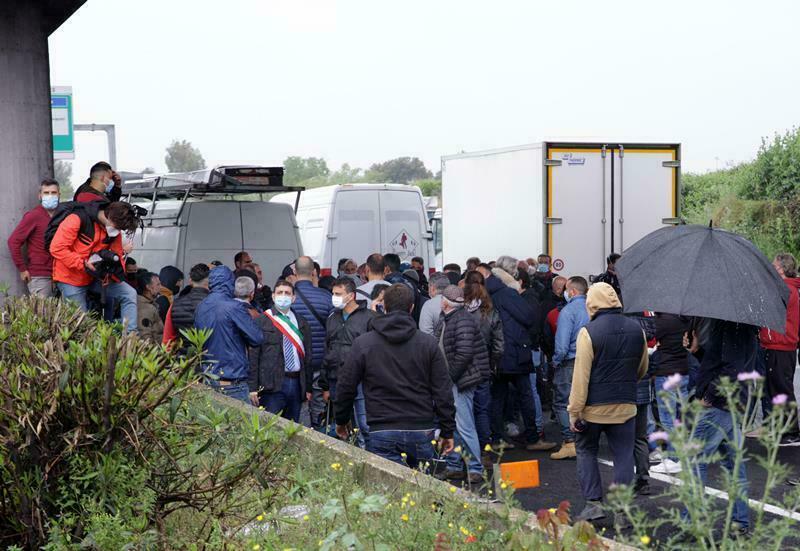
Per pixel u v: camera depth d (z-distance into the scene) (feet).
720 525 24.00
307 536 15.78
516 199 56.29
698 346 24.20
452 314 31.22
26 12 35.50
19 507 15.83
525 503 28.63
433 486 18.54
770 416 12.35
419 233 66.03
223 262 54.44
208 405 18.93
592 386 25.02
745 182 102.53
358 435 30.94
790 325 34.76
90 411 15.69
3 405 15.65
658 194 55.21
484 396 33.86
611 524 25.45
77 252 30.19
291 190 54.24
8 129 35.27
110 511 16.06
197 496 16.51
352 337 31.24
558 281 42.19
